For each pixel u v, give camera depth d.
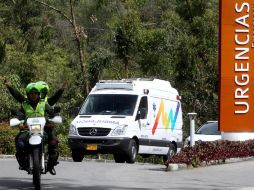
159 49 81.38
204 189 28.16
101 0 84.38
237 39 47.22
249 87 47.38
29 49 92.88
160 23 92.88
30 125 25.69
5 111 74.25
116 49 81.06
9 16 91.44
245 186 29.50
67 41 111.94
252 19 47.22
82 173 35.06
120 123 48.22
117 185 29.06
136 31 79.75
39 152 25.80
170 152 56.50
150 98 52.53
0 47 80.19
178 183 30.38
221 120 47.41
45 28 86.19
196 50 82.25
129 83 51.34
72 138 48.66
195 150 39.25
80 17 108.06
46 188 27.59
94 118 48.88
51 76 98.19
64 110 78.06
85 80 74.81
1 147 55.50
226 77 47.38
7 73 83.31
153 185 29.39
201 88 83.81
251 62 47.31
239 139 47.47
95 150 47.97
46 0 93.00
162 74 82.62
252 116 47.59
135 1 84.94
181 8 84.19
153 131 52.53
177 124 58.12
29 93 26.34
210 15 83.25
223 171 36.41
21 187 27.78
